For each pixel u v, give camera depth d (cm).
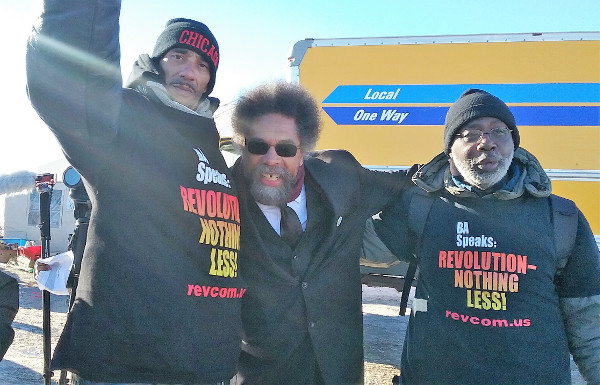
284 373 215
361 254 253
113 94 156
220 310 176
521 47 488
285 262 214
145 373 158
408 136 507
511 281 199
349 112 521
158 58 200
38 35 142
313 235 220
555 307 204
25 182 295
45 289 306
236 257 189
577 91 477
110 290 158
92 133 156
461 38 499
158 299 160
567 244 205
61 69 144
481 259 203
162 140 174
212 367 169
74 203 290
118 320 157
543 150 485
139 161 167
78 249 283
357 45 520
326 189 219
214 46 204
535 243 203
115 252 161
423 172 224
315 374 217
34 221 1625
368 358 489
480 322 199
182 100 195
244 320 213
